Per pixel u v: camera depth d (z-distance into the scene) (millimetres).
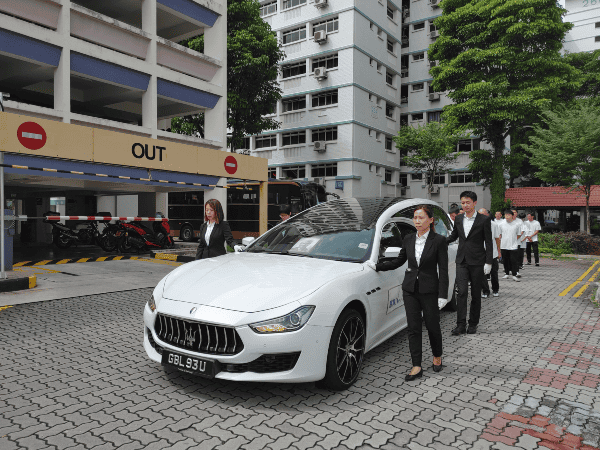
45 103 17531
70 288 7789
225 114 17281
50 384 3609
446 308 6754
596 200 26469
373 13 32844
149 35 14414
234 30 22938
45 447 2617
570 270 12891
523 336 5445
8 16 10984
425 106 36688
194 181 12461
